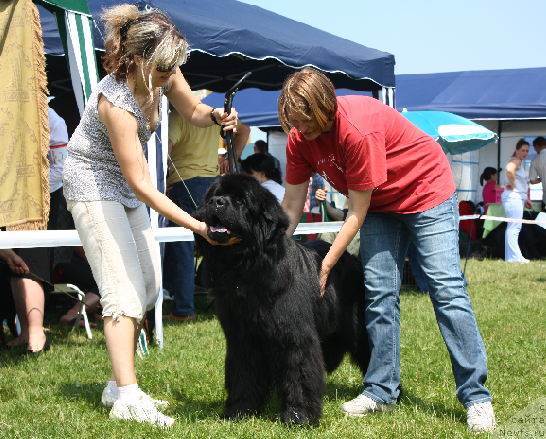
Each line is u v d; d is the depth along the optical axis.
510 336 5.11
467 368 2.96
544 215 11.78
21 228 4.06
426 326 5.62
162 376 3.92
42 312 4.86
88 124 2.92
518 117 12.84
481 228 12.78
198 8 6.30
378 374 3.24
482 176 13.27
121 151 2.74
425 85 14.71
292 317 2.85
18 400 3.32
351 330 3.45
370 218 3.27
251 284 2.82
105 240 2.92
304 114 2.79
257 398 3.04
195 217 2.98
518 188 11.35
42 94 4.17
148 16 2.79
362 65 7.52
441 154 3.22
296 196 3.54
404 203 3.10
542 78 13.72
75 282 6.39
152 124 3.09
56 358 4.49
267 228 2.81
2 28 3.93
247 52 6.21
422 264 3.13
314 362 2.93
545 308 6.53
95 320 6.45
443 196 3.08
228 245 2.80
